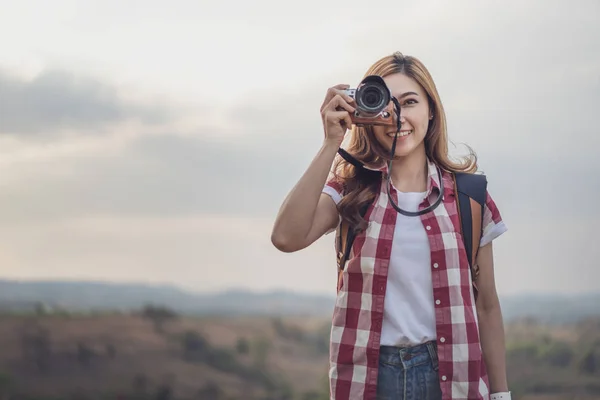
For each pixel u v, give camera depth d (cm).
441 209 260
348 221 260
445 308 251
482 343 275
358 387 250
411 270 254
